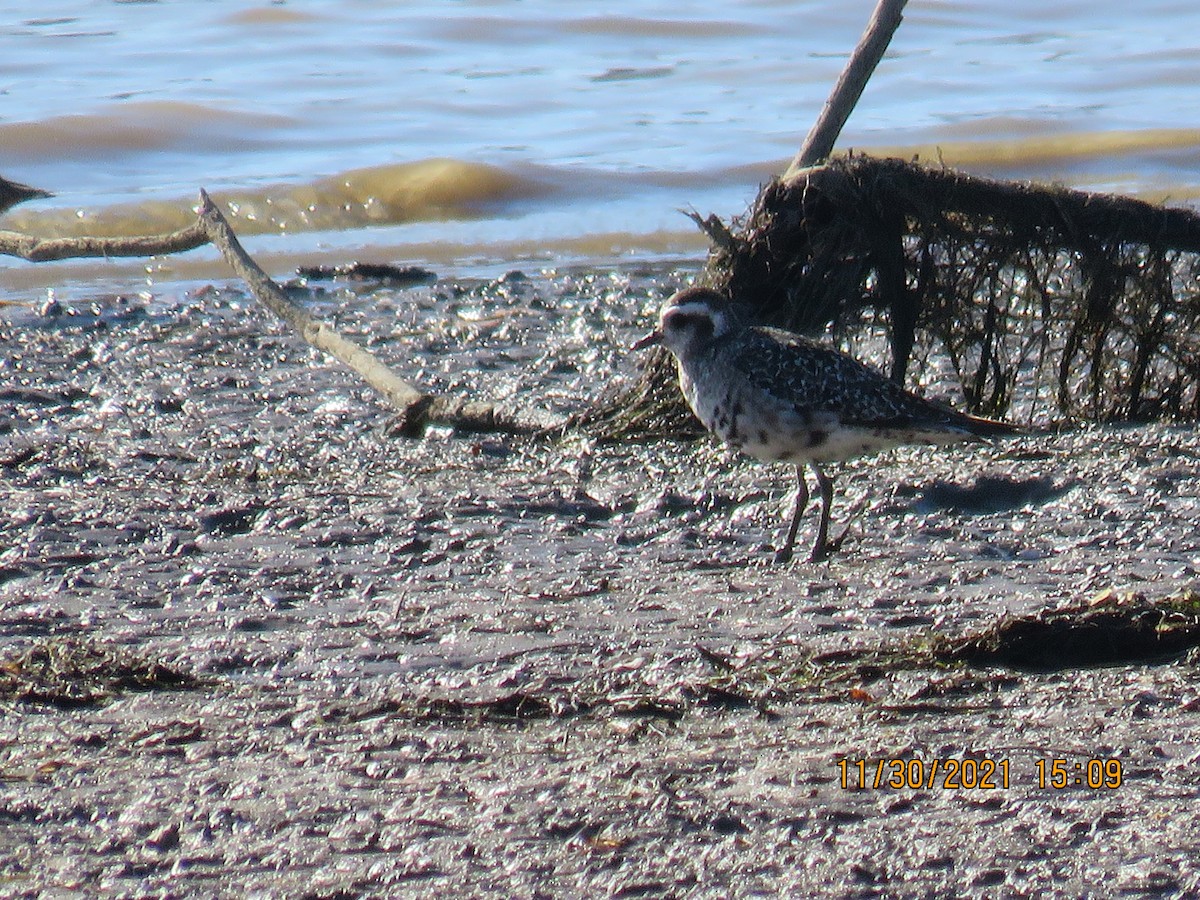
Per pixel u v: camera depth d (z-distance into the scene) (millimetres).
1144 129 26562
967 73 29906
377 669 8883
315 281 20594
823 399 11086
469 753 7719
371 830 6941
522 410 14469
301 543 11250
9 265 21094
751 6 32906
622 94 28281
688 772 7445
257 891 6469
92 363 16891
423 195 23609
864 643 9141
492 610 9852
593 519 12023
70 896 6441
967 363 15781
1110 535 11219
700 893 6410
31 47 28812
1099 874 6465
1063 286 14617
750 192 23875
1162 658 8750
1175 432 13961
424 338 18078
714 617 9680
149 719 8172
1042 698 8219
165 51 28922
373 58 29422
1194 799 7070
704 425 12797
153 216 22469
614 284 20484
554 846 6793
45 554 10906
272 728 8062
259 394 15828
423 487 12688
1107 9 34250
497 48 30391
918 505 12195
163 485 12734
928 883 6441
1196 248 14297
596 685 8586
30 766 7586
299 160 24625
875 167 13727
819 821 6961
